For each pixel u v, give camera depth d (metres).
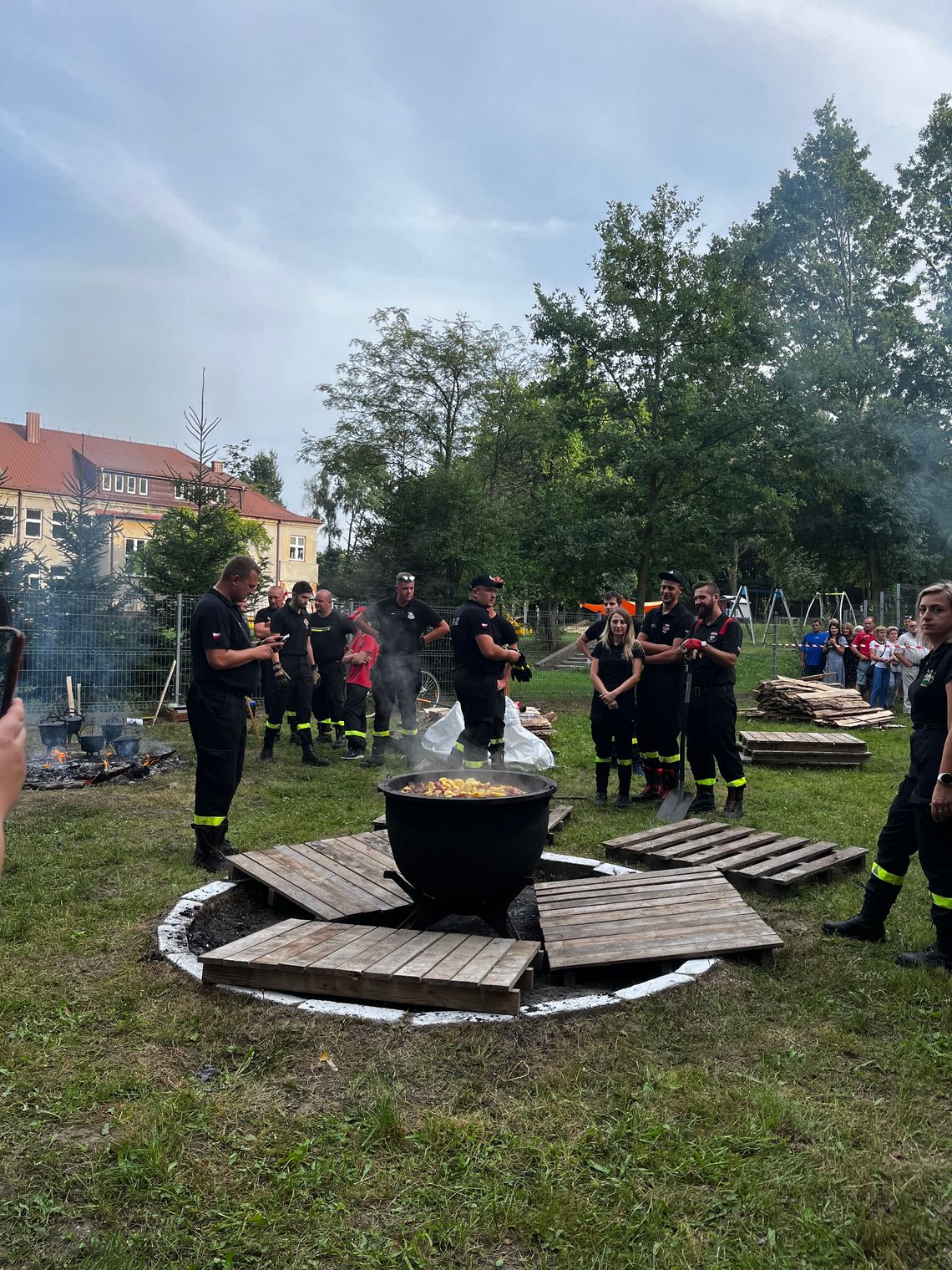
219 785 5.62
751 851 6.00
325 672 11.34
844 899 5.23
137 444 44.69
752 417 18.70
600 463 19.89
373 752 9.99
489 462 23.19
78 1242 2.24
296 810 7.39
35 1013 3.48
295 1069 3.08
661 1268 2.16
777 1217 2.35
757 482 19.50
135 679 13.49
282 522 46.50
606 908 4.49
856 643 18.22
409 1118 2.79
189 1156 2.57
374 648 9.96
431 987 3.45
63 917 4.57
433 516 20.16
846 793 8.90
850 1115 2.86
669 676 7.82
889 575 36.06
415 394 22.84
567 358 19.94
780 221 34.16
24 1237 2.25
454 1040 3.22
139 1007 3.53
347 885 4.85
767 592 52.47
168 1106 2.80
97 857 5.74
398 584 9.80
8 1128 2.73
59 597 13.17
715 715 7.39
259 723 13.01
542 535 19.42
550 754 9.90
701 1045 3.31
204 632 5.49
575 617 20.77
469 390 22.64
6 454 38.69
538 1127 2.74
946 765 3.96
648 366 19.36
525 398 22.77
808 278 33.50
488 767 7.65
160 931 4.26
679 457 18.50
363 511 22.83
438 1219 2.32
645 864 5.97
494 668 7.32
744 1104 2.88
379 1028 3.30
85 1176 2.50
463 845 4.05
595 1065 3.12
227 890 4.91
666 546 19.69
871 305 33.88
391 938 3.97
